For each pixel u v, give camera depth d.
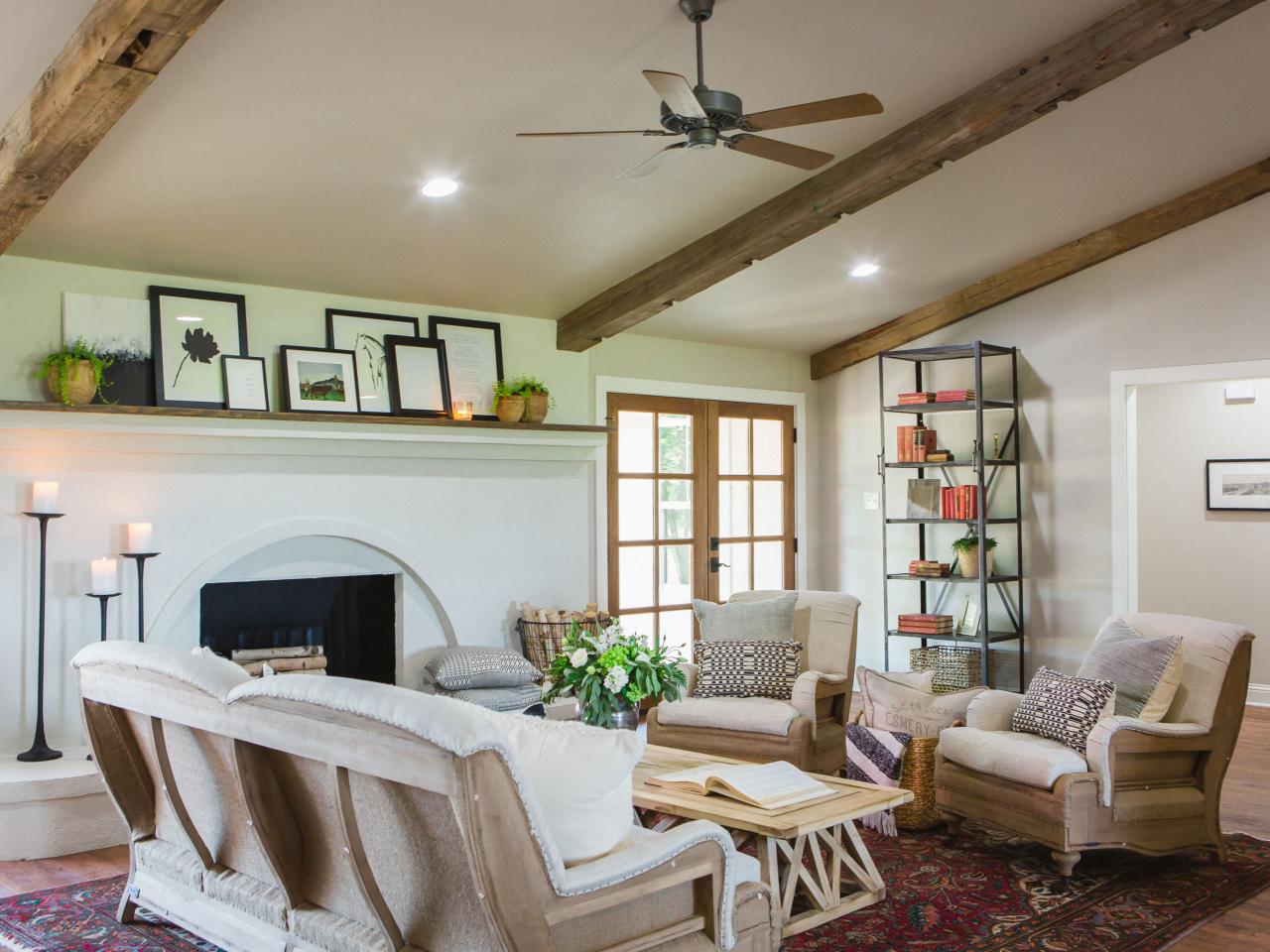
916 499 6.78
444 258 5.21
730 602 5.57
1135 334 6.03
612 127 4.17
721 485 7.26
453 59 3.59
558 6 3.40
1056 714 3.96
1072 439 6.30
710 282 5.42
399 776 2.13
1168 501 7.34
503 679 5.42
